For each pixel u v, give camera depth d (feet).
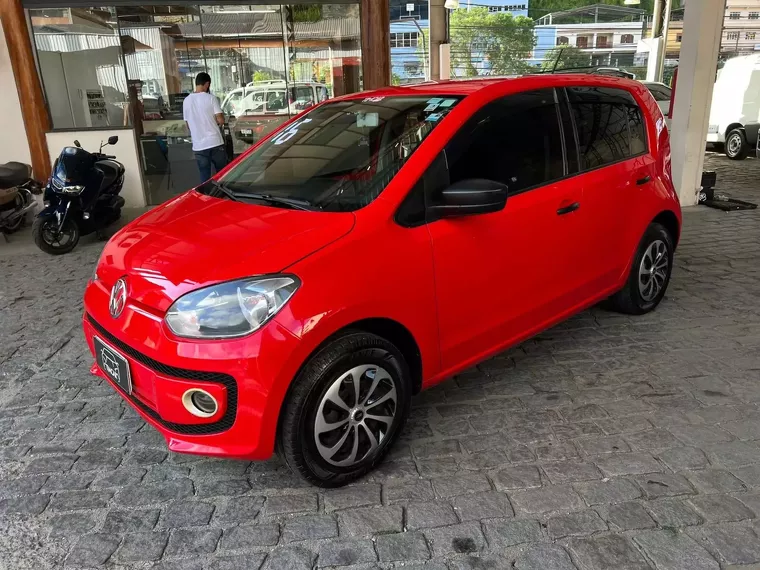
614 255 13.01
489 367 12.39
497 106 10.60
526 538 7.76
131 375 8.59
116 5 28.12
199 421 8.03
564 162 11.58
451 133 9.77
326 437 8.52
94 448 10.03
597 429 10.09
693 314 14.66
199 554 7.67
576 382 11.65
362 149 10.35
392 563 7.44
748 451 9.35
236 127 31.71
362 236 8.53
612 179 12.44
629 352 12.78
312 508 8.44
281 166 11.00
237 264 8.02
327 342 8.23
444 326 9.61
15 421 10.91
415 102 10.85
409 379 9.34
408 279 8.84
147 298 8.27
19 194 24.75
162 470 9.41
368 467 9.05
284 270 7.89
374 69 30.71
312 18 30.30
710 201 26.50
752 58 38.78
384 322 8.86
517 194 10.58
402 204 9.03
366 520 8.18
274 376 7.73
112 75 29.30
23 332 14.96
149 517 8.36
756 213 24.79
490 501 8.46
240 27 30.09
